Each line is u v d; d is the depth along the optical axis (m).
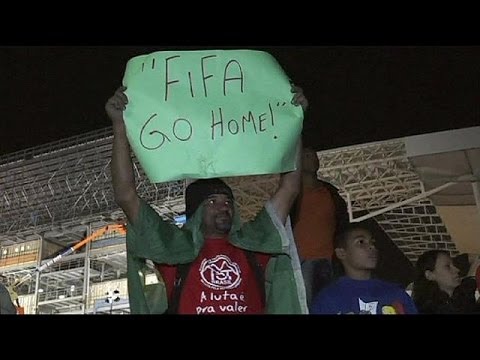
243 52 1.72
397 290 2.18
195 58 1.71
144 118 1.65
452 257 2.35
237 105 1.67
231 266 1.69
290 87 1.70
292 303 1.70
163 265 1.73
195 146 1.63
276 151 1.64
